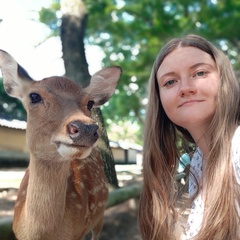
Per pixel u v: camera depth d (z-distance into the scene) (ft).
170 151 1.73
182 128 1.76
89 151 1.80
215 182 1.41
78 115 1.83
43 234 2.06
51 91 1.96
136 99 11.05
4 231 2.38
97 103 2.34
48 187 2.02
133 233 3.69
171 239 1.61
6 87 2.19
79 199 2.30
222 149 1.42
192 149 1.84
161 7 8.52
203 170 1.56
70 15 4.44
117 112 12.01
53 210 2.03
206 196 1.44
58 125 1.86
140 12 8.76
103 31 9.22
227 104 1.47
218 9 8.56
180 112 1.52
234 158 1.38
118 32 8.95
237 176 1.38
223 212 1.38
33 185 2.04
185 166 1.73
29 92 2.01
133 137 20.74
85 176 2.54
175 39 1.59
